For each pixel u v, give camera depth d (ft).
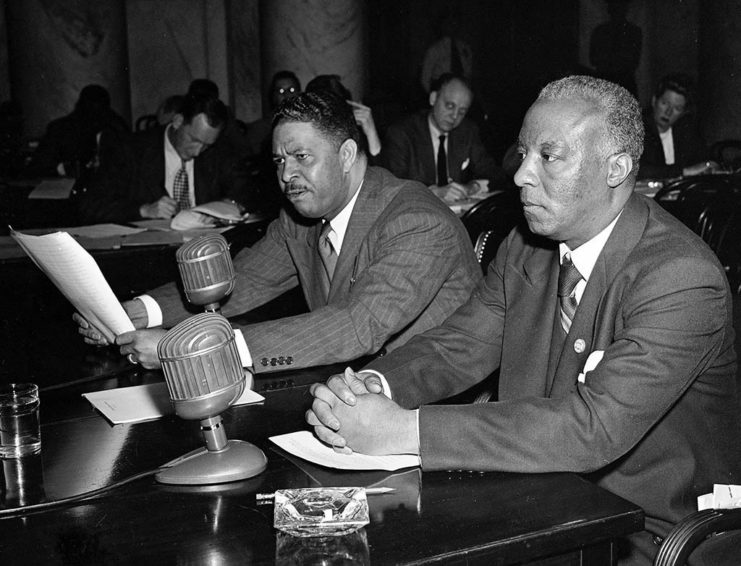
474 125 18.39
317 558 3.34
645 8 30.89
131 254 10.70
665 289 4.71
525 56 34.14
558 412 4.45
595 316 5.04
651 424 4.58
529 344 5.45
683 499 4.95
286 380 5.98
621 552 4.98
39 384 5.91
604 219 5.02
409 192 7.15
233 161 15.23
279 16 28.66
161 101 32.81
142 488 4.07
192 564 3.31
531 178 4.93
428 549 3.41
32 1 26.89
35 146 26.07
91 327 6.74
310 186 6.82
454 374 5.73
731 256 12.26
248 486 4.08
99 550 3.44
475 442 4.31
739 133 27.66
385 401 4.52
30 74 27.20
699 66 28.73
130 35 32.17
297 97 6.85
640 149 4.95
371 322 6.53
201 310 7.45
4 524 3.70
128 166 14.71
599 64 28.68
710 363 4.94
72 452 4.58
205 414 4.01
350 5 28.86
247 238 9.79
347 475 4.22
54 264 5.64
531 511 3.79
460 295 7.23
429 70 34.99
